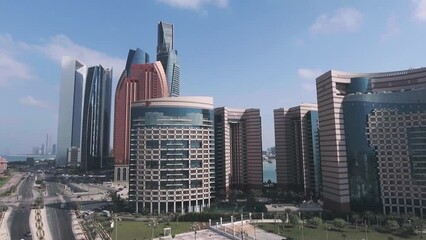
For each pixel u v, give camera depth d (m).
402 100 197.50
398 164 194.12
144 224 198.50
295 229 179.00
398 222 175.00
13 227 192.88
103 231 180.62
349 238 159.38
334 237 161.88
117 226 193.00
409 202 189.38
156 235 172.62
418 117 191.00
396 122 197.25
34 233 179.62
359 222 186.88
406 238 158.50
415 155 189.12
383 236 162.50
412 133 191.62
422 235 162.12
